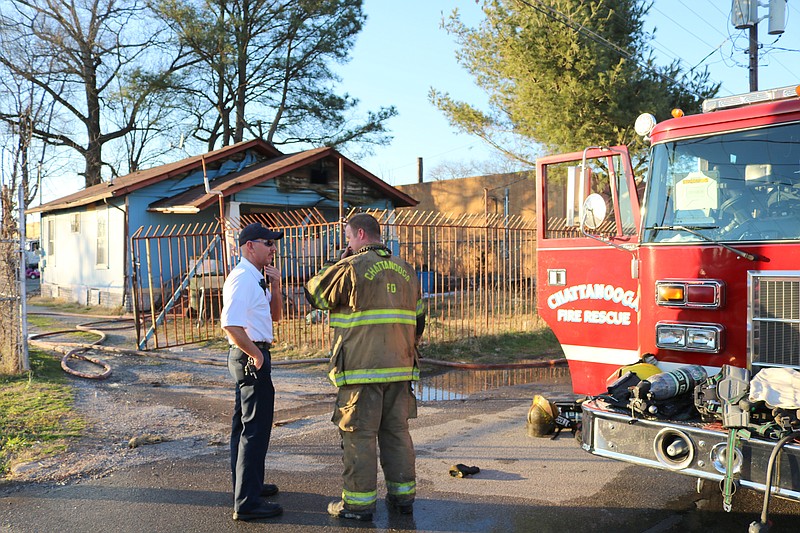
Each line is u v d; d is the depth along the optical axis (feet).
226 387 27.61
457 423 22.67
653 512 14.82
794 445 11.10
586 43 51.60
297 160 58.13
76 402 24.20
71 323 49.26
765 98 14.39
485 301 40.34
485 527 13.99
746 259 13.56
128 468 17.65
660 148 15.46
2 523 14.08
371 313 14.20
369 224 15.15
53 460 18.03
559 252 18.48
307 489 16.25
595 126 52.42
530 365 33.83
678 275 14.55
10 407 23.03
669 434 12.63
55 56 85.76
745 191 14.05
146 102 90.22
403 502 14.62
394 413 14.73
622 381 14.02
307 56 91.40
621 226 17.51
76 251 65.92
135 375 29.60
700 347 14.06
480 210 88.17
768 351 13.11
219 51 85.81
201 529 13.85
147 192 57.26
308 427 21.99
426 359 34.45
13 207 28.73
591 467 17.87
